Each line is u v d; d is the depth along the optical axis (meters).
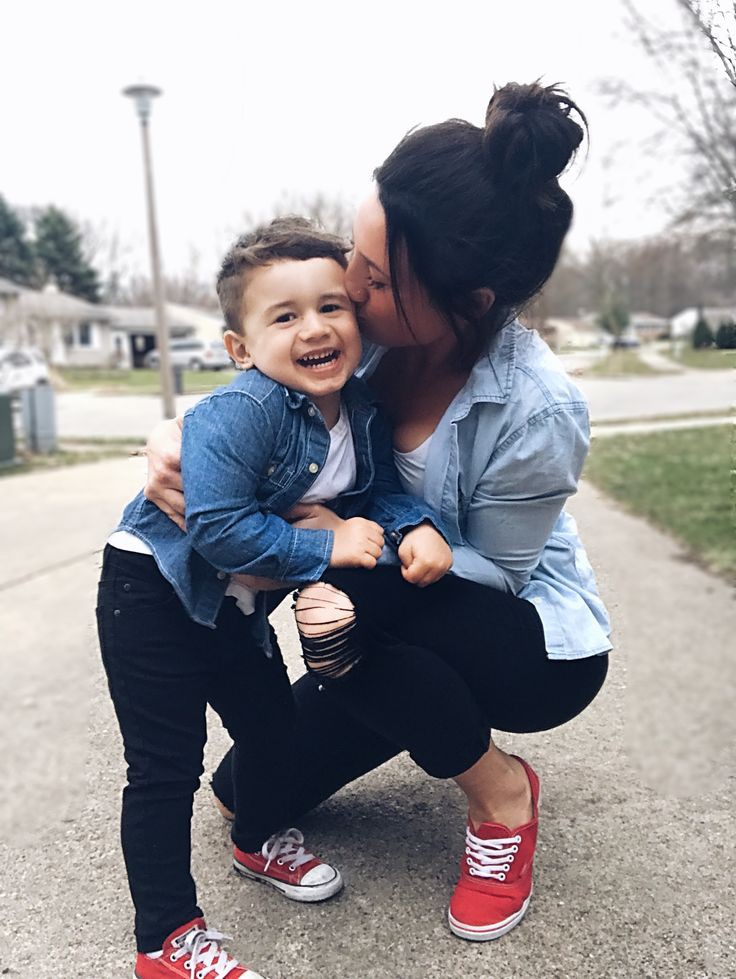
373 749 1.74
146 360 41.28
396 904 1.62
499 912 1.53
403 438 1.55
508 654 1.48
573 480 1.47
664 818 1.89
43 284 47.47
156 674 1.42
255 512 1.37
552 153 1.26
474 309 1.36
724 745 2.18
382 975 1.46
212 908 1.63
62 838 1.92
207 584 1.42
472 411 1.46
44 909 1.69
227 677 1.51
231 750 1.79
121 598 1.42
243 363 1.46
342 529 1.43
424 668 1.41
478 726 1.46
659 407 12.86
